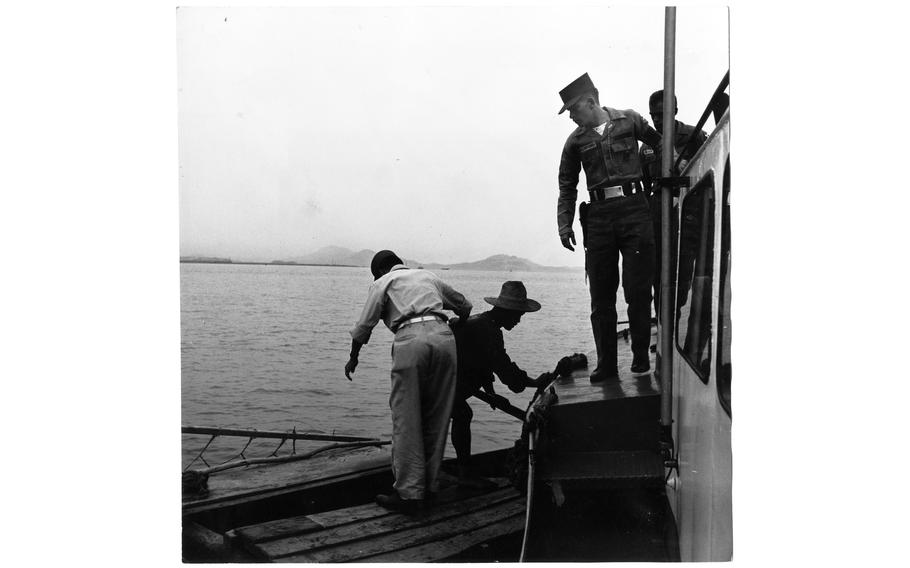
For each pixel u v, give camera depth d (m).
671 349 4.08
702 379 3.85
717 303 3.60
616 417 4.18
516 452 4.20
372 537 4.14
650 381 4.45
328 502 4.43
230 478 4.49
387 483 4.59
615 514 4.17
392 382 4.32
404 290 4.33
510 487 4.55
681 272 4.41
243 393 4.38
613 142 4.31
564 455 4.20
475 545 4.10
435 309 4.32
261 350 4.38
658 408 4.17
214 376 4.36
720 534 3.70
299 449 4.60
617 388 4.34
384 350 4.45
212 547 4.23
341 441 4.45
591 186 4.36
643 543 4.16
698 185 3.97
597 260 4.39
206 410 4.35
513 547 4.11
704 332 3.84
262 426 4.38
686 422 4.12
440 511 4.36
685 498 4.07
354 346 4.34
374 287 4.31
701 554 3.77
